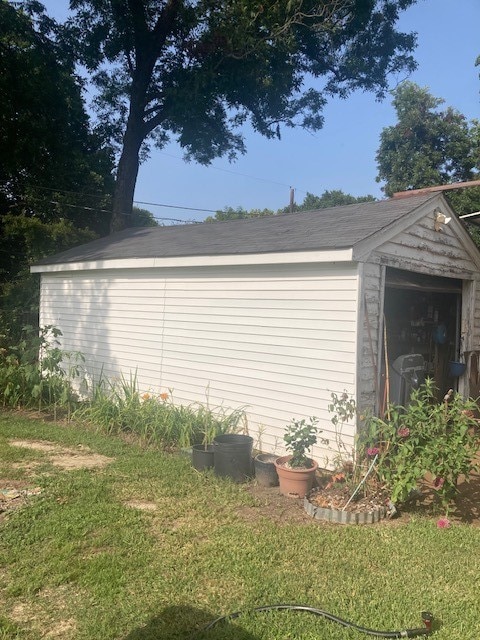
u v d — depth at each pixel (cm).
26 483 519
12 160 1680
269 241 658
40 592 328
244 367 666
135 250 902
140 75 1705
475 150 2022
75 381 998
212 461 570
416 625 304
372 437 484
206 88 1627
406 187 2064
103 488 505
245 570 358
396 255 613
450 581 354
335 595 332
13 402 871
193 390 743
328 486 504
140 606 313
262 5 1535
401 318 829
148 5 1780
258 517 457
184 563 365
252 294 656
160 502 479
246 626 297
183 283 763
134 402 742
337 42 1883
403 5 1889
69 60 1777
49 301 1093
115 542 393
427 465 443
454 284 811
